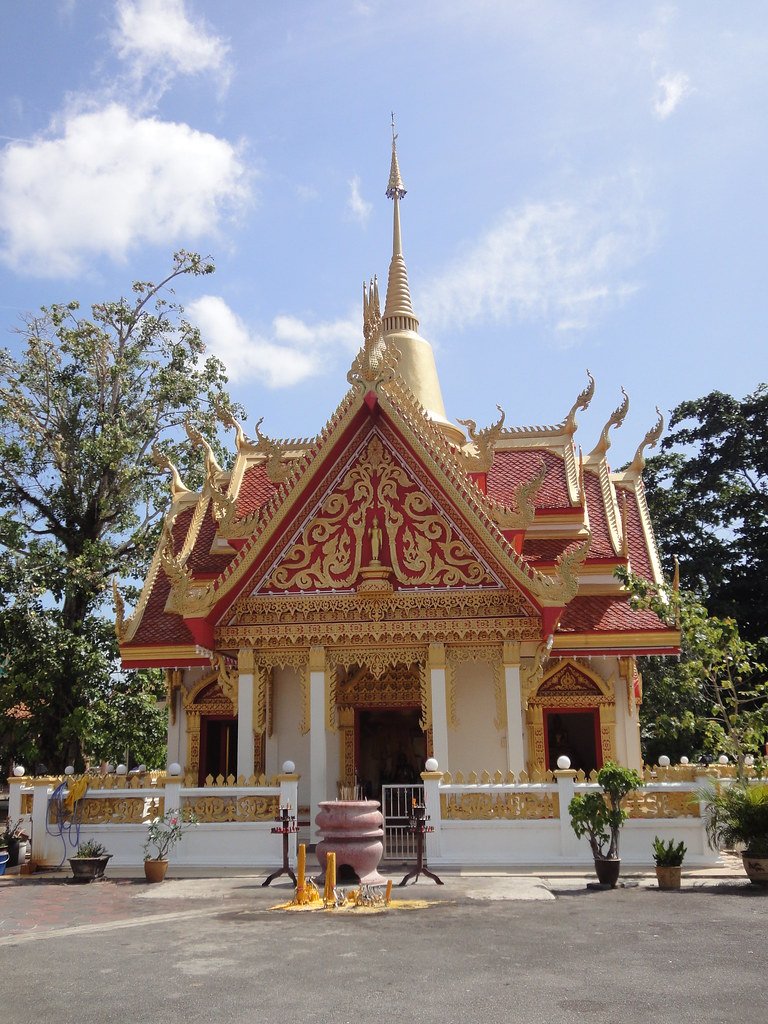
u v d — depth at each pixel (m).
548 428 26.64
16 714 32.66
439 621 19.05
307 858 17.47
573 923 11.35
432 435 20.34
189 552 24.75
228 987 8.54
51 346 33.94
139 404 34.91
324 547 19.77
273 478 21.95
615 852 14.63
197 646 19.14
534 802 17.02
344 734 21.69
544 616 18.58
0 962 9.84
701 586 42.66
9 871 17.50
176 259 36.38
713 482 45.34
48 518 32.75
